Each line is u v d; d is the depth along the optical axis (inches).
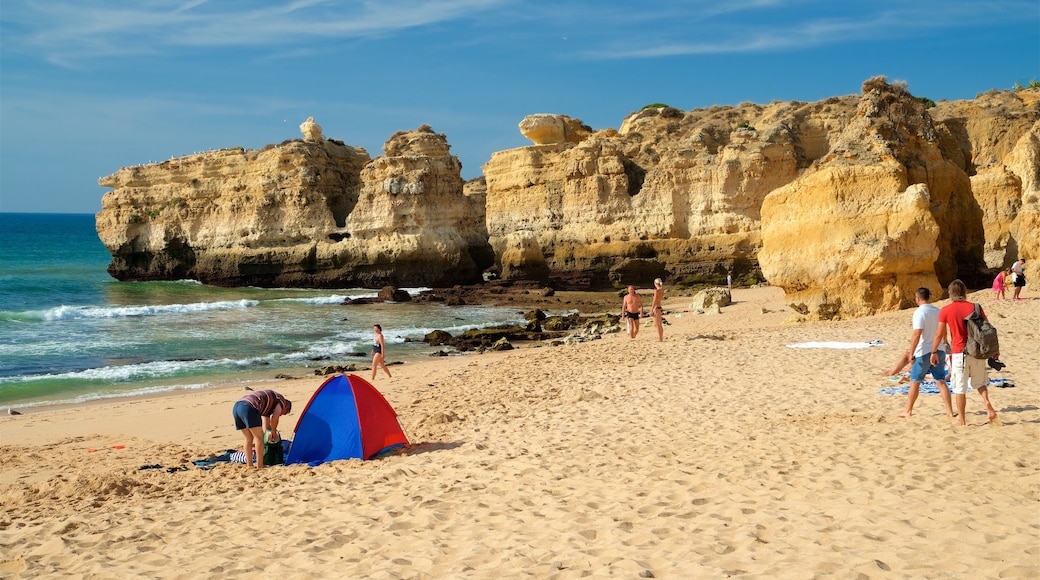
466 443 449.1
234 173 2632.9
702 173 2225.6
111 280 2770.7
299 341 1295.5
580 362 771.4
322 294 2279.8
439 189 2471.7
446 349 1194.0
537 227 2509.8
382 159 2437.3
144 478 426.6
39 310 1771.7
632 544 251.6
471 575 234.7
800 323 985.5
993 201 1311.5
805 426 408.5
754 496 297.4
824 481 308.3
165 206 2719.0
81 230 7662.4
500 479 357.7
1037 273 979.9
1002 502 265.9
